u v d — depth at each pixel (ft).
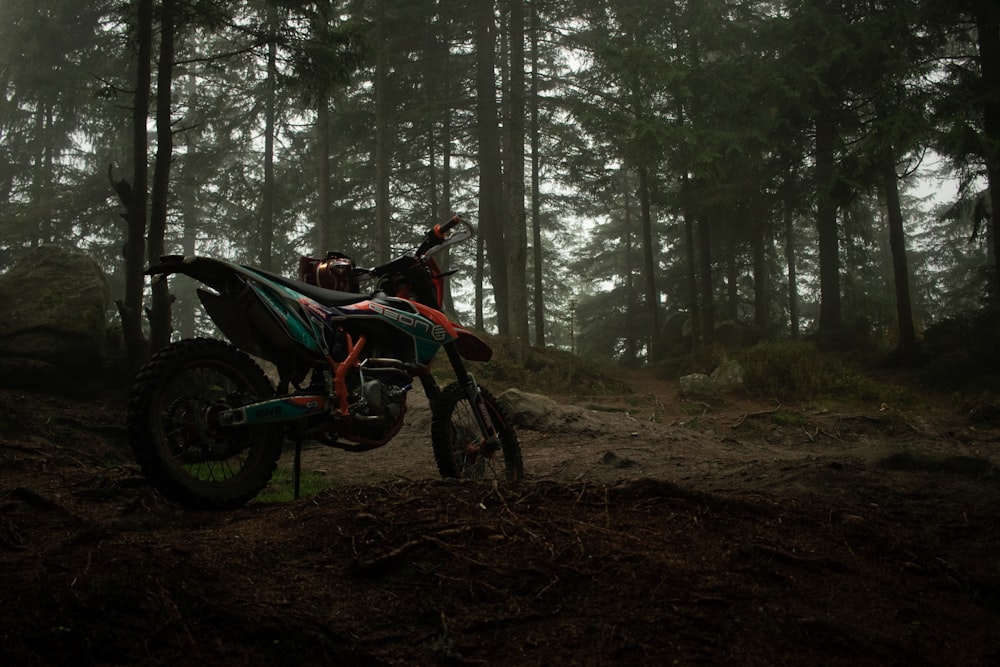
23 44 75.36
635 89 63.21
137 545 8.07
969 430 35.37
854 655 7.84
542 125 76.69
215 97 78.54
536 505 10.49
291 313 11.41
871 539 11.23
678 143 60.90
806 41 62.44
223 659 6.34
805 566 9.80
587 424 30.73
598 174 75.36
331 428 11.69
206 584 7.28
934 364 51.96
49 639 6.00
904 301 59.52
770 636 7.87
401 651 6.92
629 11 63.41
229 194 78.33
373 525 9.23
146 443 9.91
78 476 12.67
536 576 8.40
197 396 10.88
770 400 45.32
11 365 24.79
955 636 8.72
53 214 75.61
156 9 29.17
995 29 54.34
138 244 27.81
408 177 83.56
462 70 75.61
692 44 66.39
